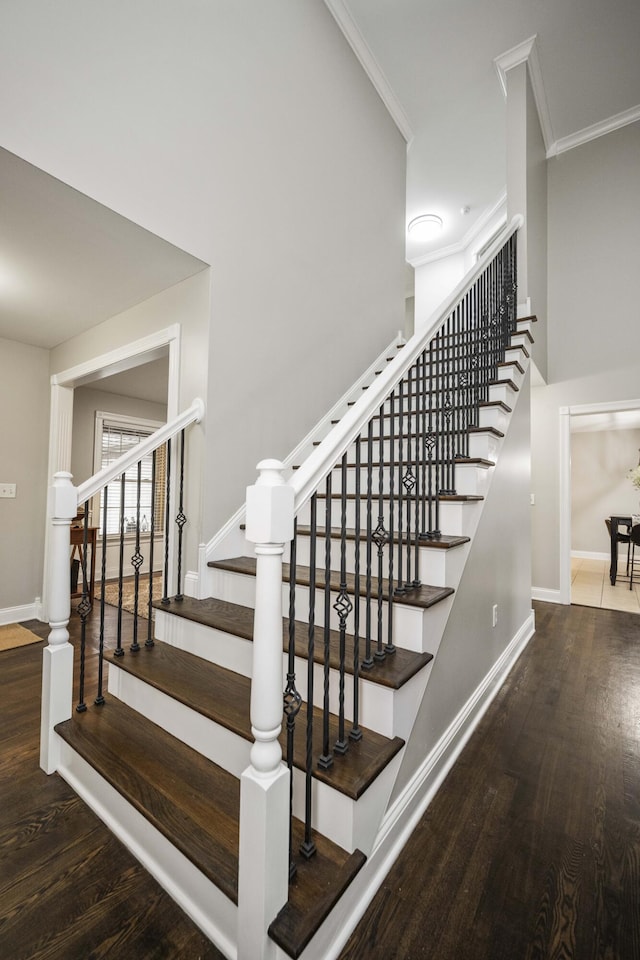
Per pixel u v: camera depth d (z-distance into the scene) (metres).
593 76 3.80
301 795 1.25
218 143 2.34
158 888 1.25
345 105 3.41
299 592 1.87
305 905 0.99
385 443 2.73
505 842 1.43
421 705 1.55
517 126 3.65
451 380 2.23
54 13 1.71
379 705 1.37
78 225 1.97
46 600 3.56
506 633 2.78
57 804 1.56
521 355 3.14
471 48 3.55
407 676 1.34
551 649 3.17
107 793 1.48
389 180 4.02
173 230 2.11
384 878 1.29
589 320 4.34
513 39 3.48
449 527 1.95
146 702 1.75
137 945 1.10
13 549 3.57
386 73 3.75
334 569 2.08
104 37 1.86
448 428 2.18
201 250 2.24
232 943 1.08
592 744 1.98
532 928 1.14
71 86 1.75
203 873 1.09
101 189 1.84
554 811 1.56
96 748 1.55
